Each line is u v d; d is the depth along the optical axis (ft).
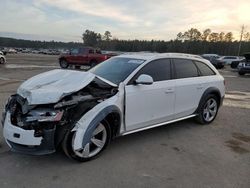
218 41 317.01
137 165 13.19
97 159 13.61
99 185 11.30
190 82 18.48
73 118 12.37
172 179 12.00
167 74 17.26
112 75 15.76
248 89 40.96
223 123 20.98
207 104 20.27
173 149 15.37
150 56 17.01
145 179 11.91
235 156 14.74
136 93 15.06
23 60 107.55
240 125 20.61
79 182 11.47
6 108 13.61
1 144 14.97
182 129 19.03
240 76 67.10
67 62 73.77
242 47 275.80
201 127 19.70
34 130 11.72
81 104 12.81
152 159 13.92
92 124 12.68
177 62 18.22
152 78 15.78
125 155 14.25
